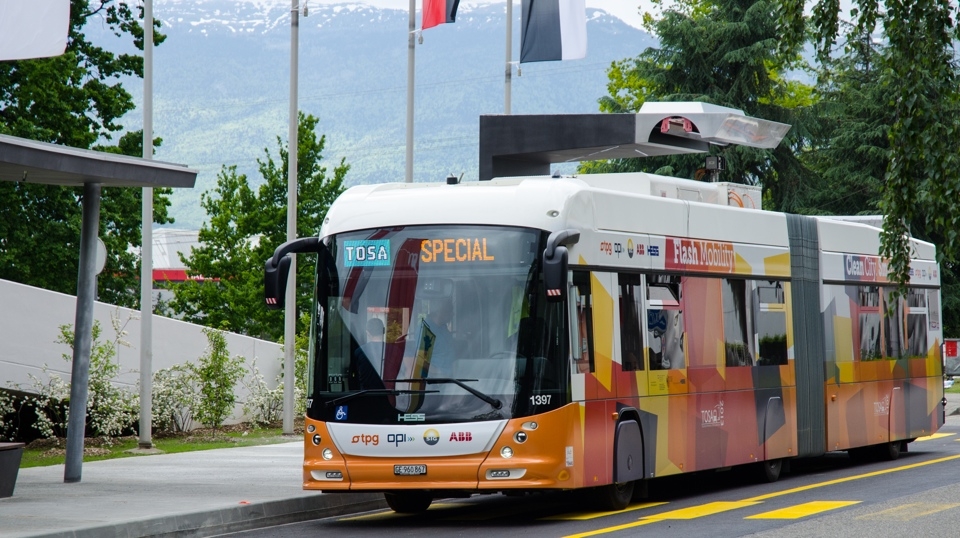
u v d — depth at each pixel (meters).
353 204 14.98
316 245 15.02
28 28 17.17
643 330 15.98
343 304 14.64
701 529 13.31
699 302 17.31
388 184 15.54
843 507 15.11
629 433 15.44
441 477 13.95
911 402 23.58
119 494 16.34
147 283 24.27
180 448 24.64
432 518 15.40
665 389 16.31
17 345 24.81
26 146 15.99
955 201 14.61
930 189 14.70
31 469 20.19
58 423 25.53
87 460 22.17
